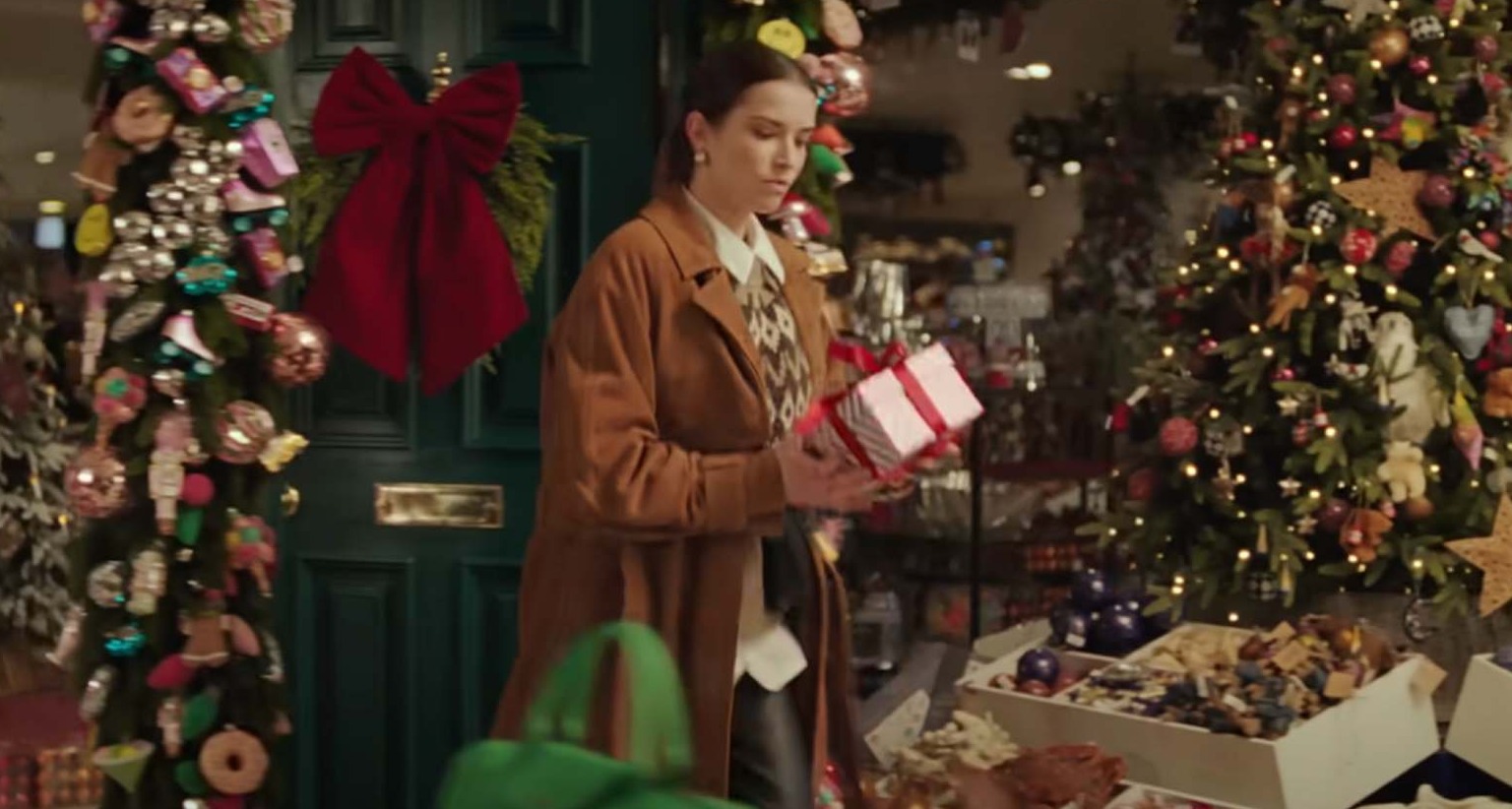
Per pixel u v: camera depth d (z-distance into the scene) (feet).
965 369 13.64
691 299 7.22
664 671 4.03
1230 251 11.91
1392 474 11.27
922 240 13.67
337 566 11.35
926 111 13.70
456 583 11.26
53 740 12.15
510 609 11.21
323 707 11.37
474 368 11.22
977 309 13.67
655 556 7.30
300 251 10.90
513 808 3.89
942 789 9.61
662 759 3.96
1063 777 9.64
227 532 9.25
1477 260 11.54
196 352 8.93
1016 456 13.60
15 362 12.98
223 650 9.26
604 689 6.89
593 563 7.39
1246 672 10.23
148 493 9.07
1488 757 10.45
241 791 9.31
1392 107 11.68
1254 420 11.57
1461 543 11.26
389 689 11.33
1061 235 13.70
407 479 11.28
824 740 7.72
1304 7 11.73
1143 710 10.28
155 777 9.28
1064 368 13.66
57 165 13.50
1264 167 11.51
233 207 9.04
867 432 6.76
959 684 11.02
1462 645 11.82
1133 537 12.03
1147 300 13.62
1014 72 13.69
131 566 9.05
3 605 13.04
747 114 7.27
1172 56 13.61
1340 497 11.60
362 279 10.53
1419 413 11.51
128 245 8.89
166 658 9.18
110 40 8.87
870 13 13.69
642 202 11.10
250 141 9.11
